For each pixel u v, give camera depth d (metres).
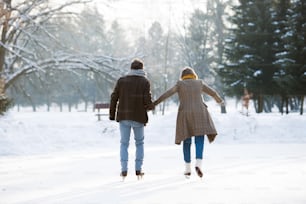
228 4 58.56
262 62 42.91
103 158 12.62
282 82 40.00
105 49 48.34
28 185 7.62
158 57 67.19
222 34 57.97
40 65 29.64
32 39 28.23
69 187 7.38
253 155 13.12
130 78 8.39
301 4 38.72
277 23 42.72
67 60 30.02
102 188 7.23
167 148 16.30
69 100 96.12
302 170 9.49
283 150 14.95
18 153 14.82
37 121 24.59
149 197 6.30
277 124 21.41
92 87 79.56
